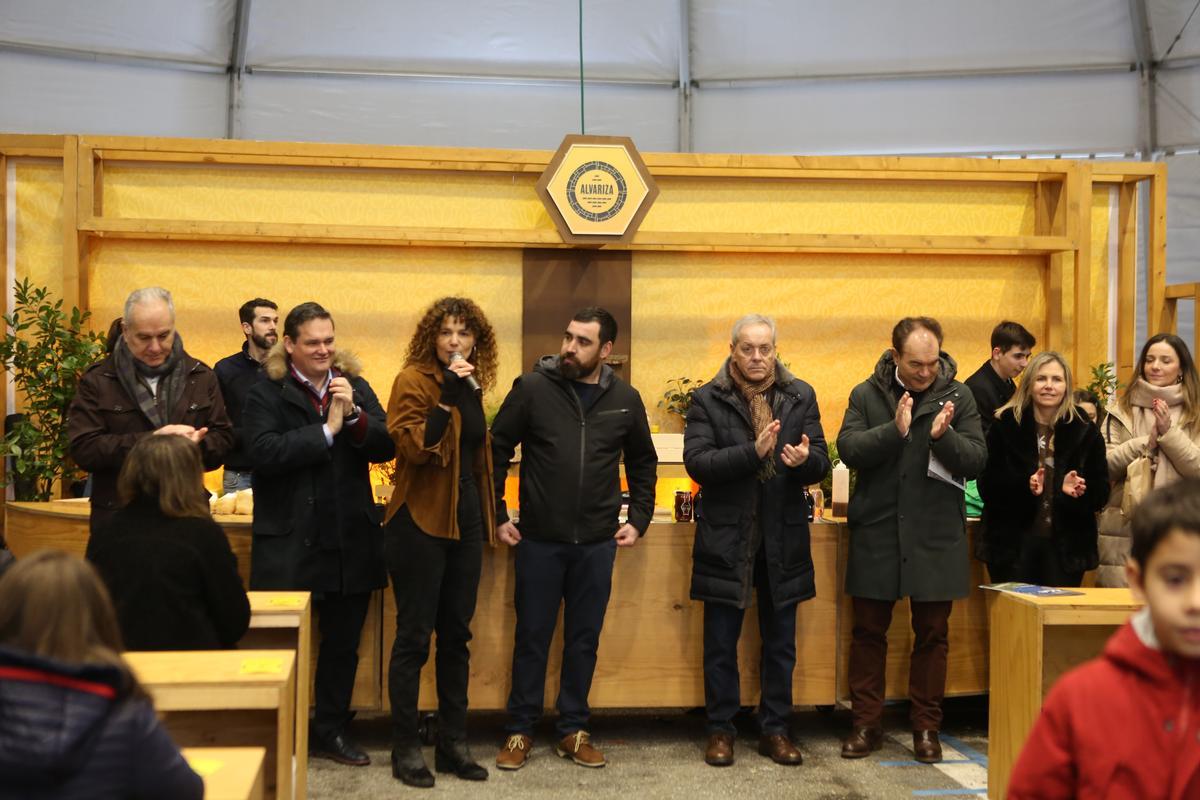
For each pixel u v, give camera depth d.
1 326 5.85
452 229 5.92
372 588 4.23
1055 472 4.47
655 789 4.01
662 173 6.21
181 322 6.04
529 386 4.36
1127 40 10.14
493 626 4.61
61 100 9.69
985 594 4.83
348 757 4.26
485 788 4.00
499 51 10.48
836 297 6.41
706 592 4.36
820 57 10.48
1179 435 4.37
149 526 3.01
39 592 1.68
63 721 1.60
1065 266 6.44
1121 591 3.79
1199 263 9.88
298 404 4.11
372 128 10.35
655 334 6.31
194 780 1.77
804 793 3.98
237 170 6.07
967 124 10.38
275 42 10.20
